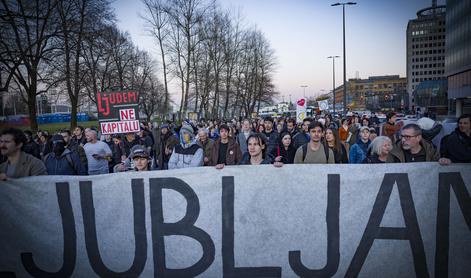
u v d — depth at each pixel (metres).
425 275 2.96
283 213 3.06
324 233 3.04
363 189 3.02
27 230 3.06
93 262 3.10
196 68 28.31
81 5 18.17
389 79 140.38
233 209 3.09
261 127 10.96
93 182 3.09
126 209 3.11
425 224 2.97
